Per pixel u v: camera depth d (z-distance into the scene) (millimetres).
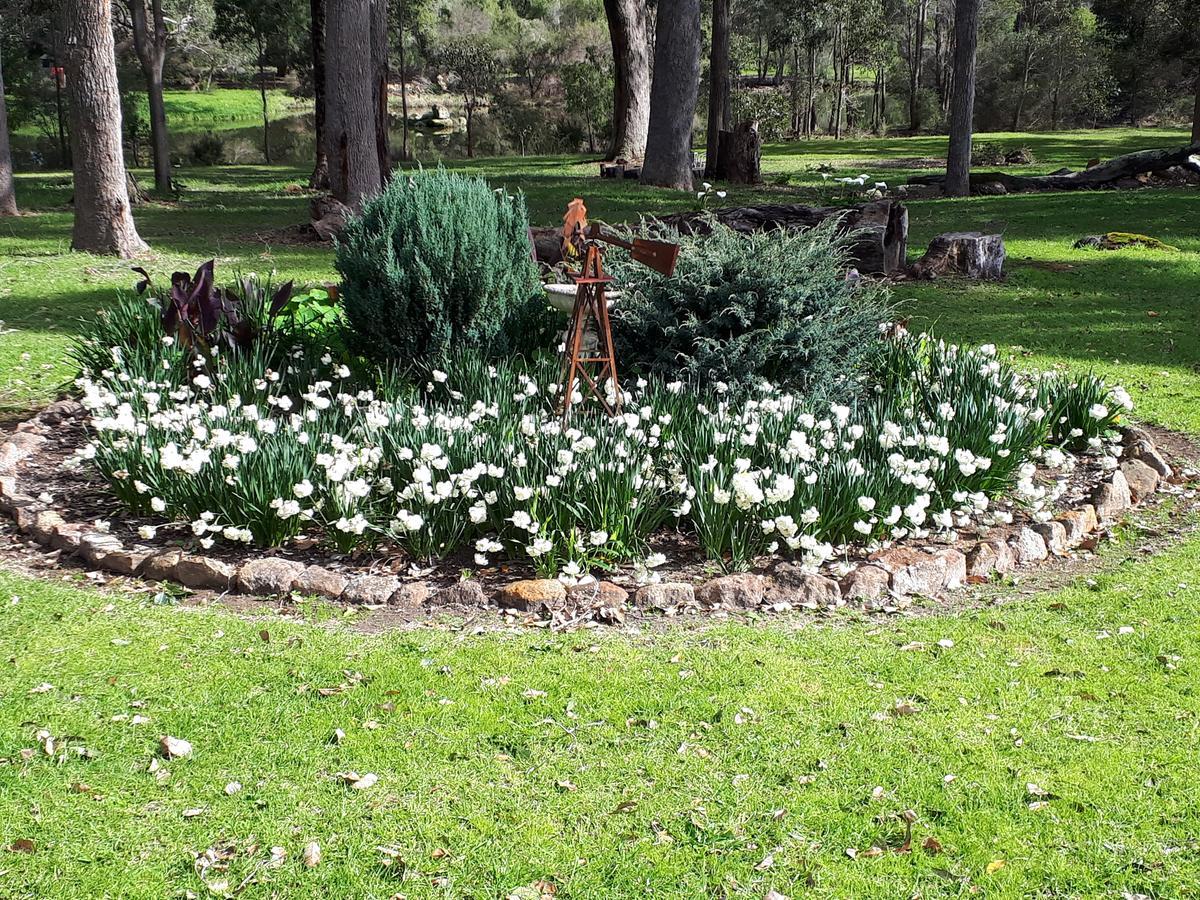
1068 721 3598
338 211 17031
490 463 5059
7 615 4348
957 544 5172
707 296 6766
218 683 3801
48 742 3369
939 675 3924
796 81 57875
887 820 3062
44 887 2732
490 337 7109
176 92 56625
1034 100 54125
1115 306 11891
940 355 7055
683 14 24469
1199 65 40812
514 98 53125
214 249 15469
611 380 6152
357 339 7273
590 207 20484
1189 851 2926
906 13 62906
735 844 2953
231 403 5871
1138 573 4945
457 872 2826
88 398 5855
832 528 5039
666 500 5246
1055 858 2895
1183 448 7008
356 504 4875
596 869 2850
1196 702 3715
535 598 4465
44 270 13000
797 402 6133
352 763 3318
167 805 3088
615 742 3453
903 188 25328
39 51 38844
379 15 20062
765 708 3670
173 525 5266
